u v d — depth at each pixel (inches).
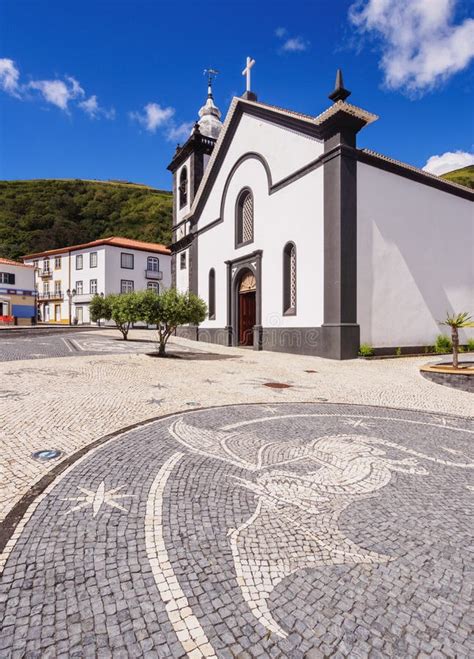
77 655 64.3
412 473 144.9
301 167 594.2
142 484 130.3
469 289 695.7
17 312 1801.2
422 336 617.6
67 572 84.7
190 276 992.9
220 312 840.3
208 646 66.5
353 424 214.8
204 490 126.8
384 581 83.6
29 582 81.2
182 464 149.0
